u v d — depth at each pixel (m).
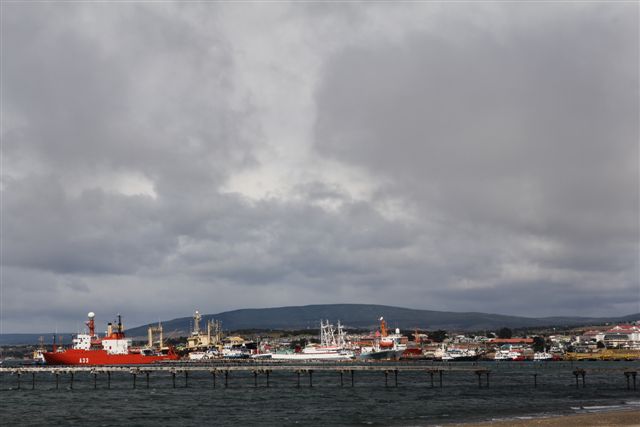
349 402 134.00
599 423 91.25
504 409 117.88
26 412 121.88
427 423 98.50
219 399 143.38
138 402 139.00
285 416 111.38
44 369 184.75
